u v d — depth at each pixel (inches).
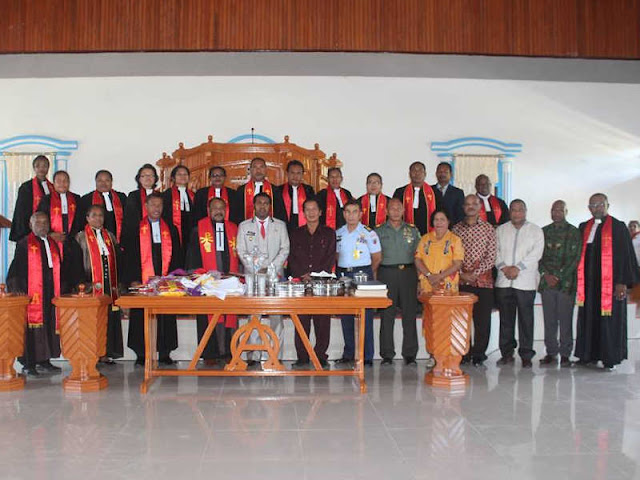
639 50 281.7
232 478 131.8
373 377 225.0
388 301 200.2
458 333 209.8
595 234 248.8
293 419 173.2
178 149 339.9
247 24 273.0
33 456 144.1
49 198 257.0
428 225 278.7
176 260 253.0
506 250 249.8
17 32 269.3
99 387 206.4
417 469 137.0
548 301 251.9
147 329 206.1
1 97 340.5
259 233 234.4
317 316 235.5
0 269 337.4
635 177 360.5
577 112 356.5
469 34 277.7
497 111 353.7
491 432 162.2
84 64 338.6
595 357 245.9
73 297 206.4
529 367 245.1
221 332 241.8
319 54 340.2
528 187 356.2
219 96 345.7
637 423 170.7
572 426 167.8
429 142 351.3
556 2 279.7
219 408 184.1
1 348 205.9
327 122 348.5
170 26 271.1
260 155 339.9
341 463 140.3
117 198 270.2
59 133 343.0
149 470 135.8
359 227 238.8
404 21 276.4
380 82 349.1
